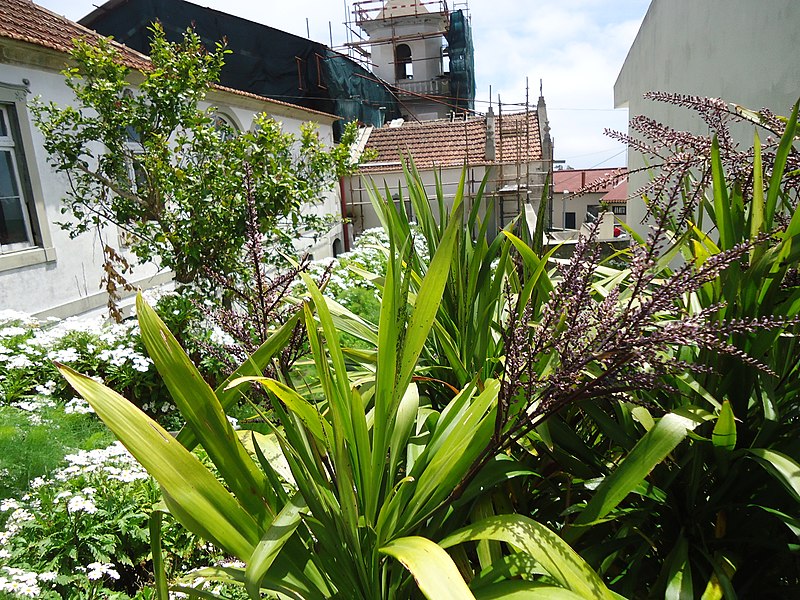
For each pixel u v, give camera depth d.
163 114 4.93
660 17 5.84
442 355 1.89
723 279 1.33
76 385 0.95
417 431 1.52
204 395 1.10
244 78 15.48
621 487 1.12
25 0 6.80
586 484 1.35
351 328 1.87
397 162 15.45
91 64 4.77
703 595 1.17
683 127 4.96
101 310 6.66
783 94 2.95
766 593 1.40
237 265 4.62
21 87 5.73
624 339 0.98
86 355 3.90
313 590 1.13
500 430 1.08
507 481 1.55
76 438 2.96
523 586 1.01
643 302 1.13
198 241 4.69
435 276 1.08
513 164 13.71
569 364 1.04
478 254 1.84
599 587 0.97
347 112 17.03
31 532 2.21
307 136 5.68
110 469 2.39
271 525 1.04
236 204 4.66
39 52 5.82
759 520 1.38
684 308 1.52
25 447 2.58
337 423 1.03
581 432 1.80
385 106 21.28
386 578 1.21
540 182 14.49
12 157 5.77
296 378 1.85
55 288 6.09
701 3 4.44
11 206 5.78
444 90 26.84
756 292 1.29
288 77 15.95
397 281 1.10
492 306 1.77
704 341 0.99
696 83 4.57
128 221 5.05
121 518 2.29
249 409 3.35
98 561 2.12
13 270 5.62
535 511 1.60
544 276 1.64
